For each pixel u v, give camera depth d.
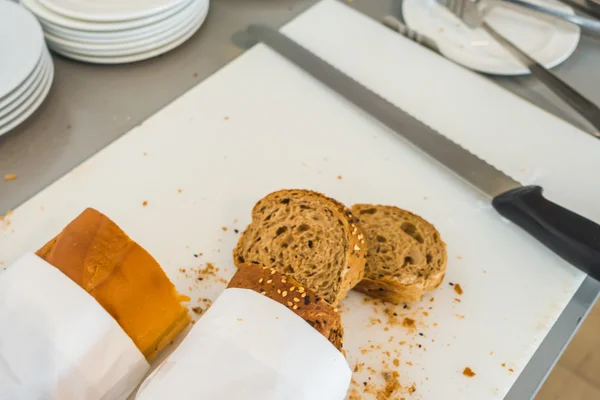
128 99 0.63
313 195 0.52
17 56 0.58
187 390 0.42
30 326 0.44
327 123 0.61
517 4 0.69
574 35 0.67
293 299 0.45
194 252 0.54
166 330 0.48
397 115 0.61
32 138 0.60
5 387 0.43
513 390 0.48
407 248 0.52
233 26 0.69
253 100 0.63
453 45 0.67
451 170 0.58
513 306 0.51
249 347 0.43
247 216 0.56
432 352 0.50
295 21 0.69
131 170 0.58
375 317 0.51
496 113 0.62
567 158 0.59
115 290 0.45
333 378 0.43
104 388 0.45
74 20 0.61
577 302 0.52
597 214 0.56
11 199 0.56
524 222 0.54
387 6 0.71
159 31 0.63
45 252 0.47
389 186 0.58
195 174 0.58
